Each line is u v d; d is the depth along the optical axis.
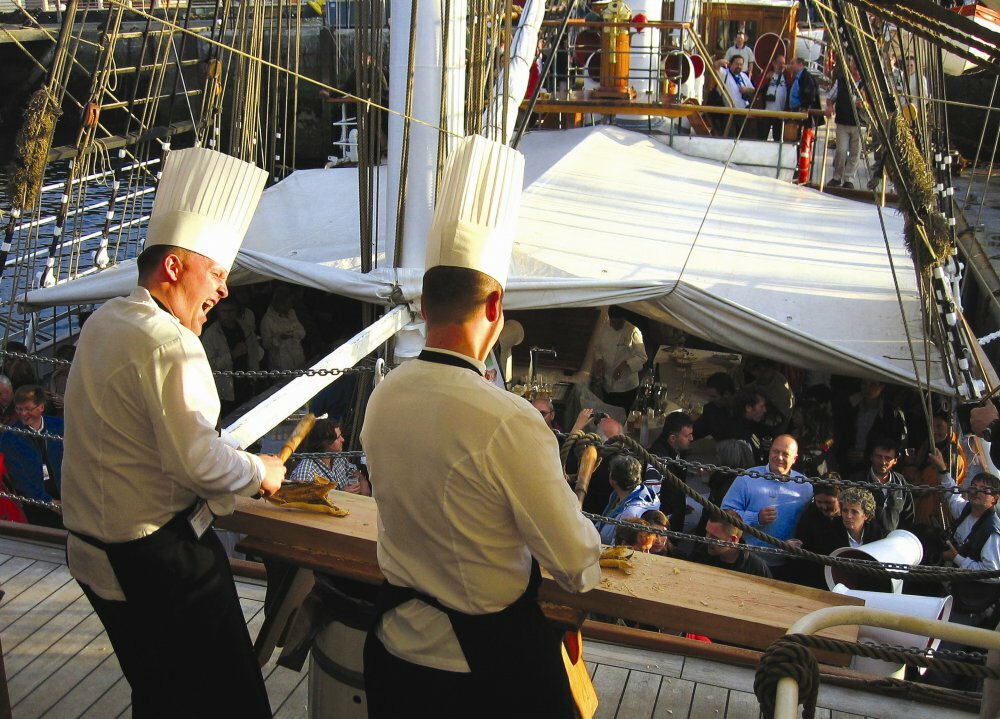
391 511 2.10
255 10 8.58
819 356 8.15
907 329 7.46
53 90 7.41
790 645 1.84
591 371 9.58
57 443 6.58
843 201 11.81
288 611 3.00
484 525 2.01
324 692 2.77
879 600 3.55
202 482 2.38
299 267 7.86
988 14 10.55
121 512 2.42
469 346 2.10
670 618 2.43
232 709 2.59
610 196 11.10
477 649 2.06
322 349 11.02
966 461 7.41
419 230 7.32
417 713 2.11
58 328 12.21
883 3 3.59
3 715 3.13
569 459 6.76
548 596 2.47
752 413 8.13
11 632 4.03
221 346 10.07
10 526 4.85
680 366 10.16
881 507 6.18
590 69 15.49
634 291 8.39
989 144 18.45
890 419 8.43
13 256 14.20
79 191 10.14
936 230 7.23
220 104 9.48
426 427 2.02
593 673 3.81
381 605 2.17
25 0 26.22
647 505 5.47
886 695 3.71
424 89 7.10
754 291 8.78
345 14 27.06
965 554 5.87
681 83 14.60
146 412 2.37
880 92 6.96
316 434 6.35
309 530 2.71
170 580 2.46
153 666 2.52
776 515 5.95
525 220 9.98
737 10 17.77
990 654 2.78
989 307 11.88
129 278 9.00
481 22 6.42
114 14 8.41
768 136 14.98
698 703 3.63
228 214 2.60
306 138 27.34
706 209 10.92
